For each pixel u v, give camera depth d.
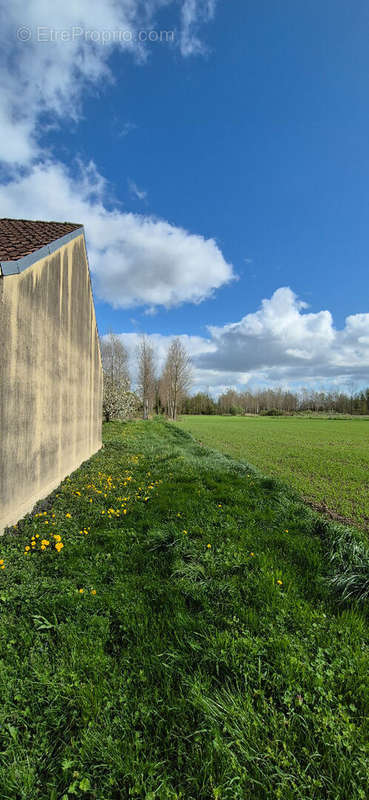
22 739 1.84
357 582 3.40
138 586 3.31
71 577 3.46
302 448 18.73
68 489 6.62
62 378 7.41
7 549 3.93
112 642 2.59
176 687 2.22
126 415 28.11
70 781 1.66
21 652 2.43
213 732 1.85
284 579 3.48
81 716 1.97
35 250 5.13
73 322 8.39
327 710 2.02
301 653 2.45
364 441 23.70
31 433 5.47
